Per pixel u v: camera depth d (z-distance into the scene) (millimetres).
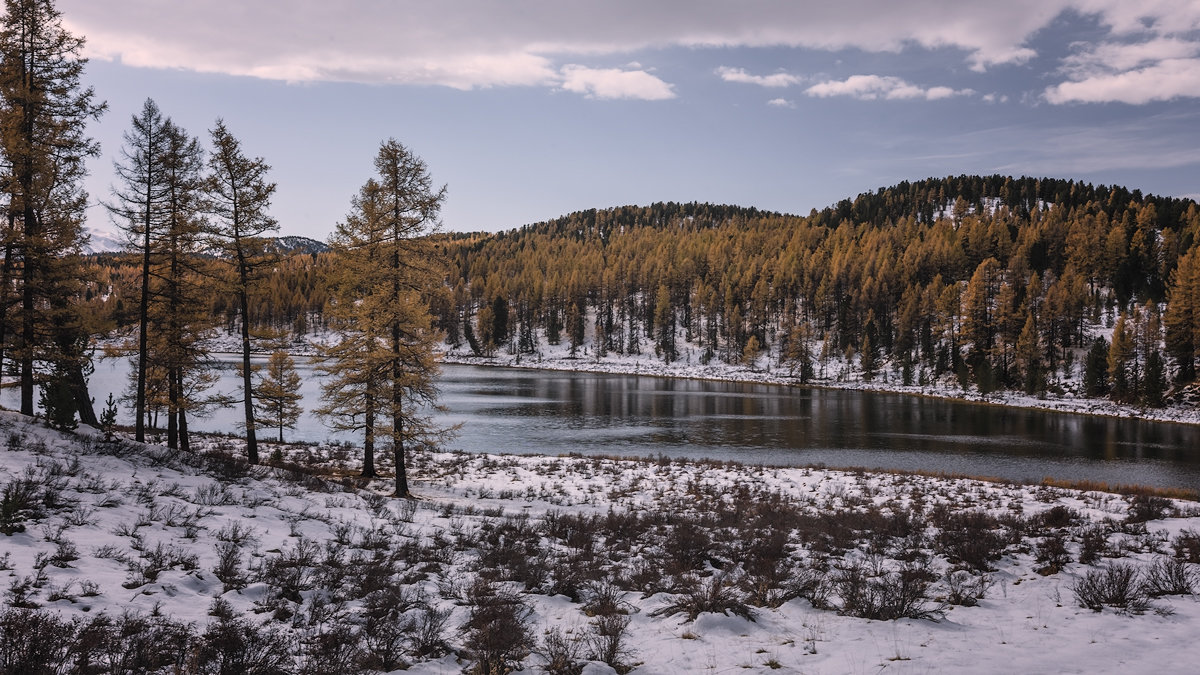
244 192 22750
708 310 128125
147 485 14562
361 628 7328
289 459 28609
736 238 179000
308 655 6305
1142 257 109375
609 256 184250
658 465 31250
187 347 23953
